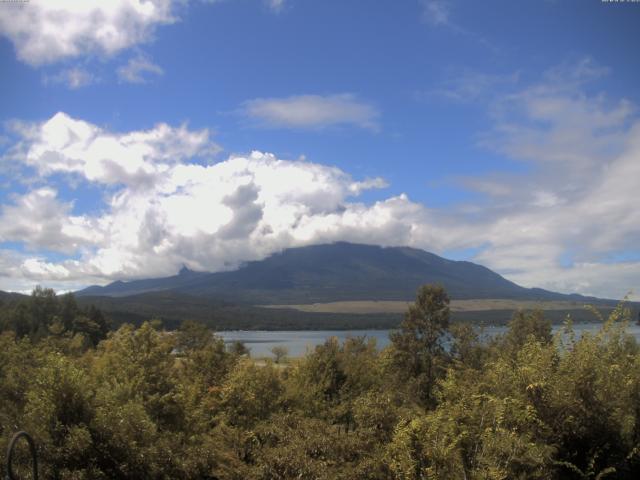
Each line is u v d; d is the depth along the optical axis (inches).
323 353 983.6
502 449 292.8
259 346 4926.2
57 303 3363.7
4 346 934.4
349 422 746.8
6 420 484.7
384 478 332.2
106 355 740.7
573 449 322.7
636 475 330.3
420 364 1214.9
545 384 326.6
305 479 357.4
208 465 508.4
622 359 352.2
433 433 310.8
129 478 462.0
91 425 455.2
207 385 871.1
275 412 707.4
